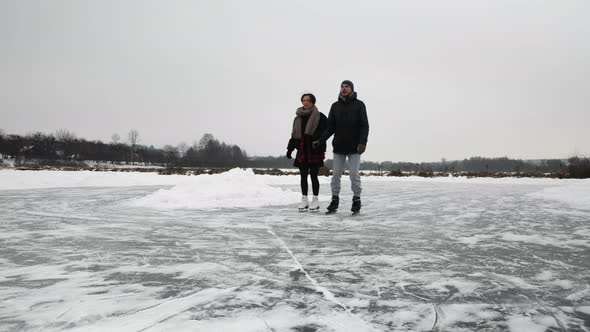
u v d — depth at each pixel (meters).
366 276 2.24
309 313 1.66
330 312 1.67
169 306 1.73
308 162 5.52
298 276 2.24
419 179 23.30
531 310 1.71
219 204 6.27
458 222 4.45
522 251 2.91
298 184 14.29
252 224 4.29
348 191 10.20
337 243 3.23
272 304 1.77
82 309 1.68
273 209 5.82
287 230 3.87
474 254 2.81
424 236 3.55
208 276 2.22
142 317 1.60
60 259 2.61
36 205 6.11
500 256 2.75
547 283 2.11
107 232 3.72
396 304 1.78
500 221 4.53
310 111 5.60
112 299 1.82
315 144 5.33
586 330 1.50
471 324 1.55
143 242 3.24
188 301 1.80
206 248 3.01
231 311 1.67
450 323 1.56
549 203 6.78
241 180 7.40
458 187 13.12
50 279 2.14
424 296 1.89
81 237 3.45
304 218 4.79
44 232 3.70
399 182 18.34
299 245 3.14
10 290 1.94
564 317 1.63
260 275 2.26
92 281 2.10
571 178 23.31
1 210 5.46
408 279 2.18
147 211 5.46
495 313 1.67
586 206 6.25
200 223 4.34
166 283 2.08
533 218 4.78
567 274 2.28
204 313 1.65
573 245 3.13
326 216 5.00
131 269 2.37
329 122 5.32
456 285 2.07
